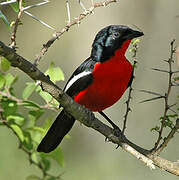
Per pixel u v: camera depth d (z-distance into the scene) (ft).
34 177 25.53
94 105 28.30
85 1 54.39
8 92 22.30
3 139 43.75
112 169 48.73
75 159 50.29
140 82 50.11
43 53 19.33
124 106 49.49
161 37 50.78
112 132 21.88
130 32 27.89
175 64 49.67
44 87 19.60
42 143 27.55
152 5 51.31
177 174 20.79
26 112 40.37
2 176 42.78
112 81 26.96
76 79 27.53
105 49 27.55
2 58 21.18
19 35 56.13
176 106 48.88
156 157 20.93
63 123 28.43
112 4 51.39
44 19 56.75
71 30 53.83
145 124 49.29
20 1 18.54
